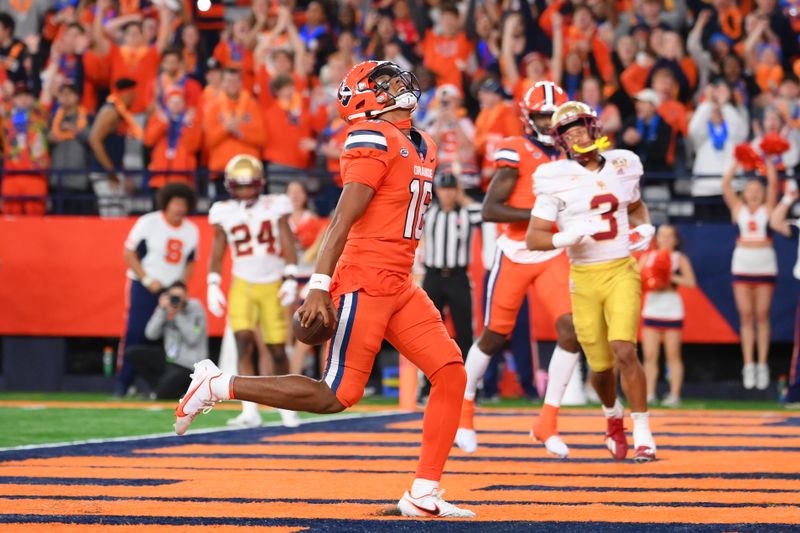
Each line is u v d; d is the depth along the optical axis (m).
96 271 47.00
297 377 14.73
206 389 14.76
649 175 43.97
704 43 51.31
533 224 21.80
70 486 18.25
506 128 45.16
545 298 23.89
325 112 48.41
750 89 49.50
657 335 42.12
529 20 49.75
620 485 18.34
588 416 35.59
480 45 50.53
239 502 16.17
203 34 54.81
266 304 30.55
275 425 32.25
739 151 41.09
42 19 56.56
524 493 17.27
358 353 14.70
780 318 43.47
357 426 31.75
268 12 52.91
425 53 50.69
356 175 14.48
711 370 45.47
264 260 30.50
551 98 24.08
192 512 15.04
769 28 51.25
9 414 35.94
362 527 13.56
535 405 41.53
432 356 14.96
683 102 48.69
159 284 42.81
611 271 22.03
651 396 42.53
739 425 32.22
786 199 42.59
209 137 47.59
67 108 50.22
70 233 47.22
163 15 52.31
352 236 14.88
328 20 53.03
